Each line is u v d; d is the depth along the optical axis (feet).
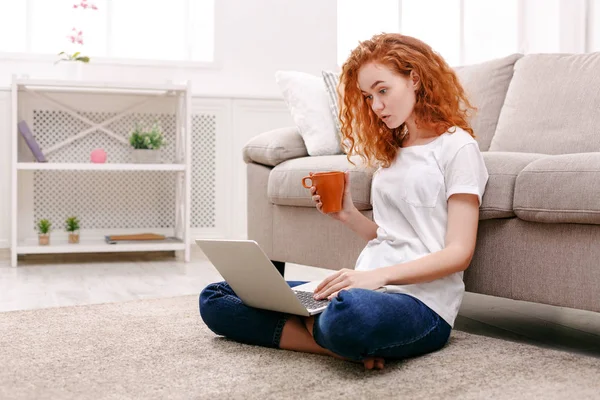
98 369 5.10
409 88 5.44
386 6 15.08
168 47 14.55
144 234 12.91
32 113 13.09
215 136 14.10
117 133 13.53
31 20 13.67
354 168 7.44
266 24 14.75
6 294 8.80
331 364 5.12
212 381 4.76
